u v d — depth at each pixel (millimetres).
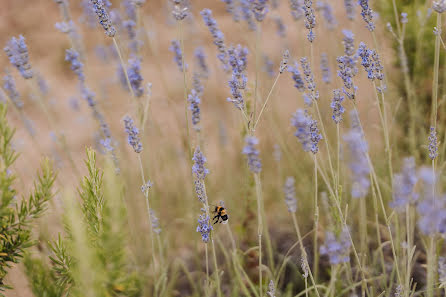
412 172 1223
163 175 1733
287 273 1540
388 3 1691
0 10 3857
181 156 1746
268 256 1553
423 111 1678
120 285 1357
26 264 1345
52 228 1514
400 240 1471
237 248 1547
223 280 1568
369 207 1596
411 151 1592
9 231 1333
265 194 1706
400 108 1669
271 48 2562
